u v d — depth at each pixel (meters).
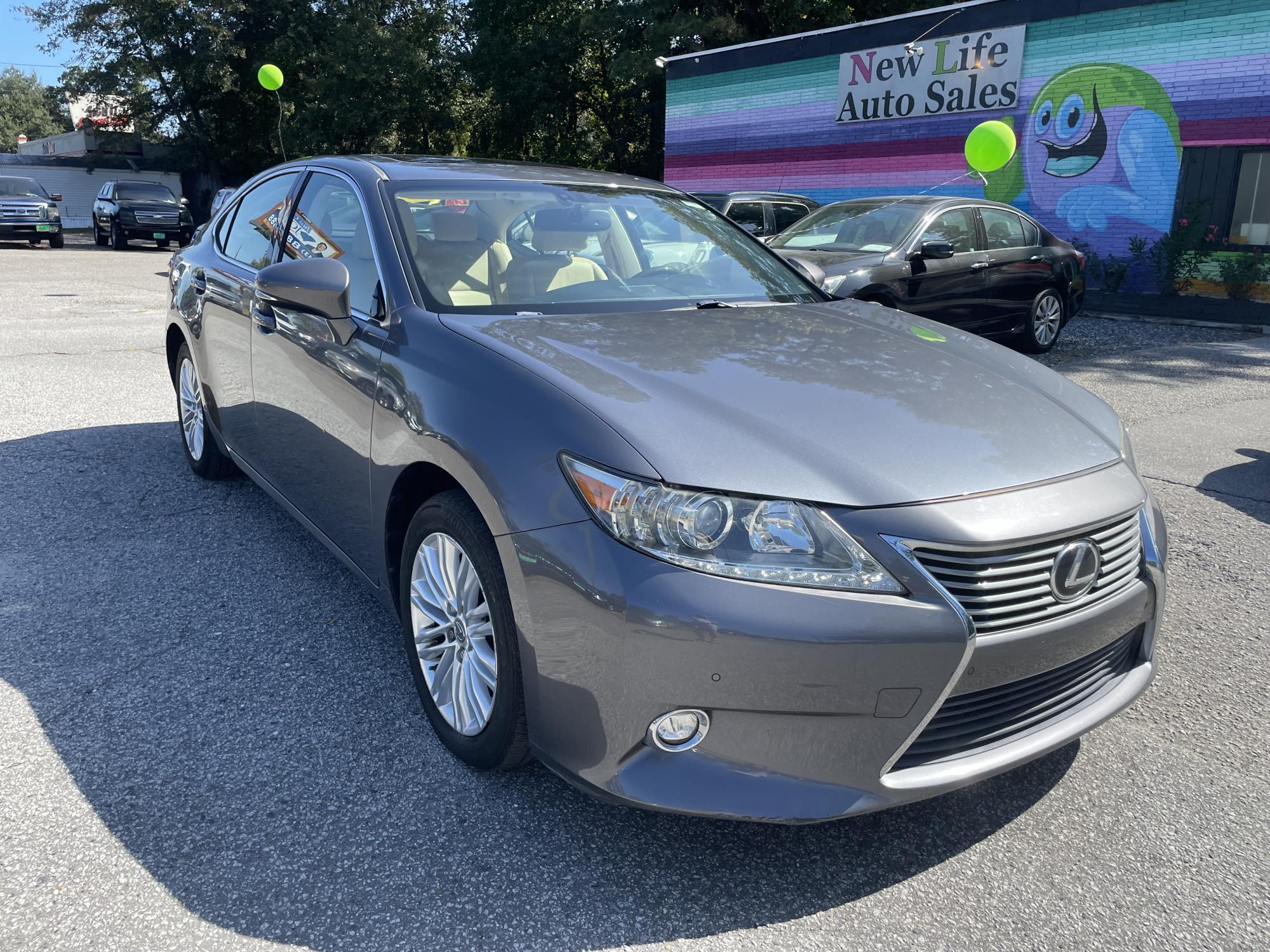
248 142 36.94
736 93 18.23
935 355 2.79
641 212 3.58
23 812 2.27
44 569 3.67
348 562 3.10
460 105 32.66
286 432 3.39
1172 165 12.91
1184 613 3.60
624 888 2.09
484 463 2.20
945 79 14.97
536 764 2.54
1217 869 2.20
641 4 24.22
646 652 1.91
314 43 34.03
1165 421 6.65
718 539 1.91
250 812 2.30
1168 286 12.67
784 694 1.90
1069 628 2.10
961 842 2.28
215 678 2.92
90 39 34.25
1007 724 2.16
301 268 2.88
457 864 2.15
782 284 3.54
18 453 5.15
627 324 2.78
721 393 2.28
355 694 2.85
